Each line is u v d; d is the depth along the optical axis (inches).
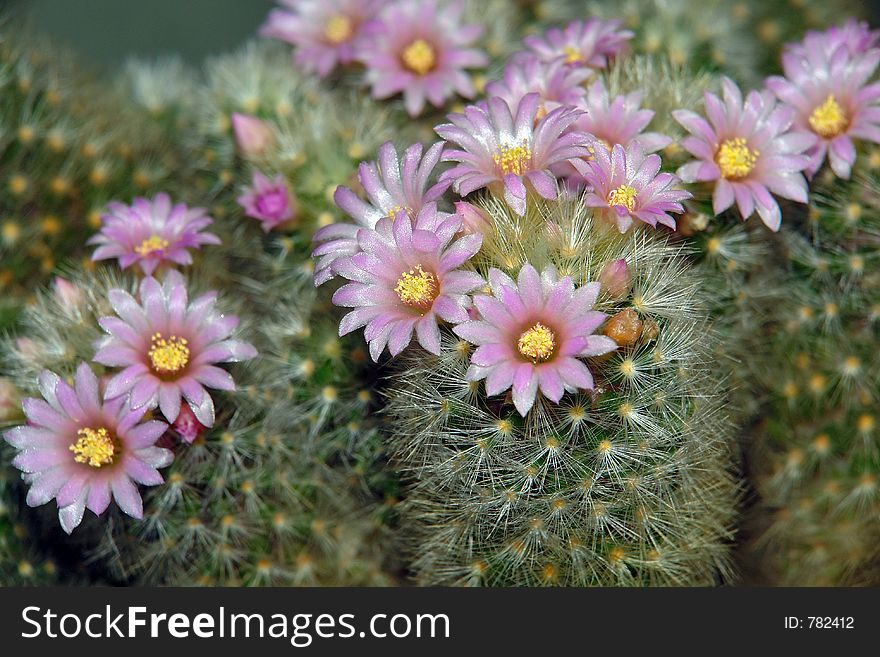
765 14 10.8
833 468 9.4
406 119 10.3
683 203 9.2
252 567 9.4
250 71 10.3
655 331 8.7
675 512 9.0
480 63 10.2
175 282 9.0
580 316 8.4
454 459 8.8
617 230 8.8
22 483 9.5
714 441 9.0
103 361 8.8
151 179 10.3
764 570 9.6
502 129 8.9
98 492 8.8
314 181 9.7
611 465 8.7
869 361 9.4
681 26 10.2
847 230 9.4
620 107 9.2
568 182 9.1
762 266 9.6
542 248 8.7
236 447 9.2
